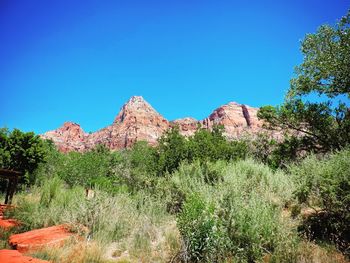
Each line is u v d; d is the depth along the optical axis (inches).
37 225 303.7
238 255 187.2
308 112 488.7
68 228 268.4
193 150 526.6
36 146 687.1
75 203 316.5
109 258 216.8
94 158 902.4
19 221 313.7
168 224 273.6
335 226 196.1
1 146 666.2
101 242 241.1
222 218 205.3
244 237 194.9
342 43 481.4
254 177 324.5
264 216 203.8
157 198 335.0
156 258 206.2
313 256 178.5
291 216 236.7
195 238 193.2
